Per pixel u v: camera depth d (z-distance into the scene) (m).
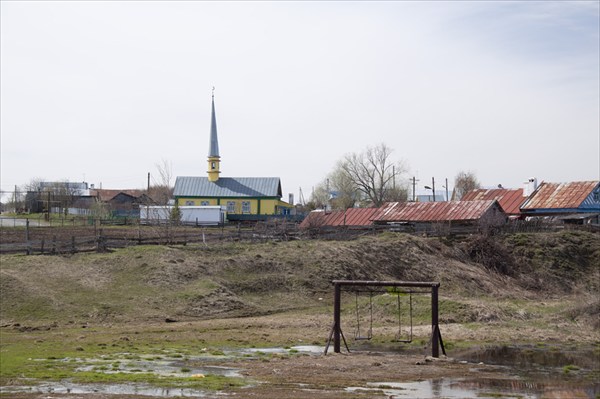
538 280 74.12
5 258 57.00
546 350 39.69
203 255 63.72
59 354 34.41
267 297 58.88
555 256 78.31
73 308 49.38
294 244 71.25
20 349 35.84
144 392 25.86
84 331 43.44
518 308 55.53
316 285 62.59
